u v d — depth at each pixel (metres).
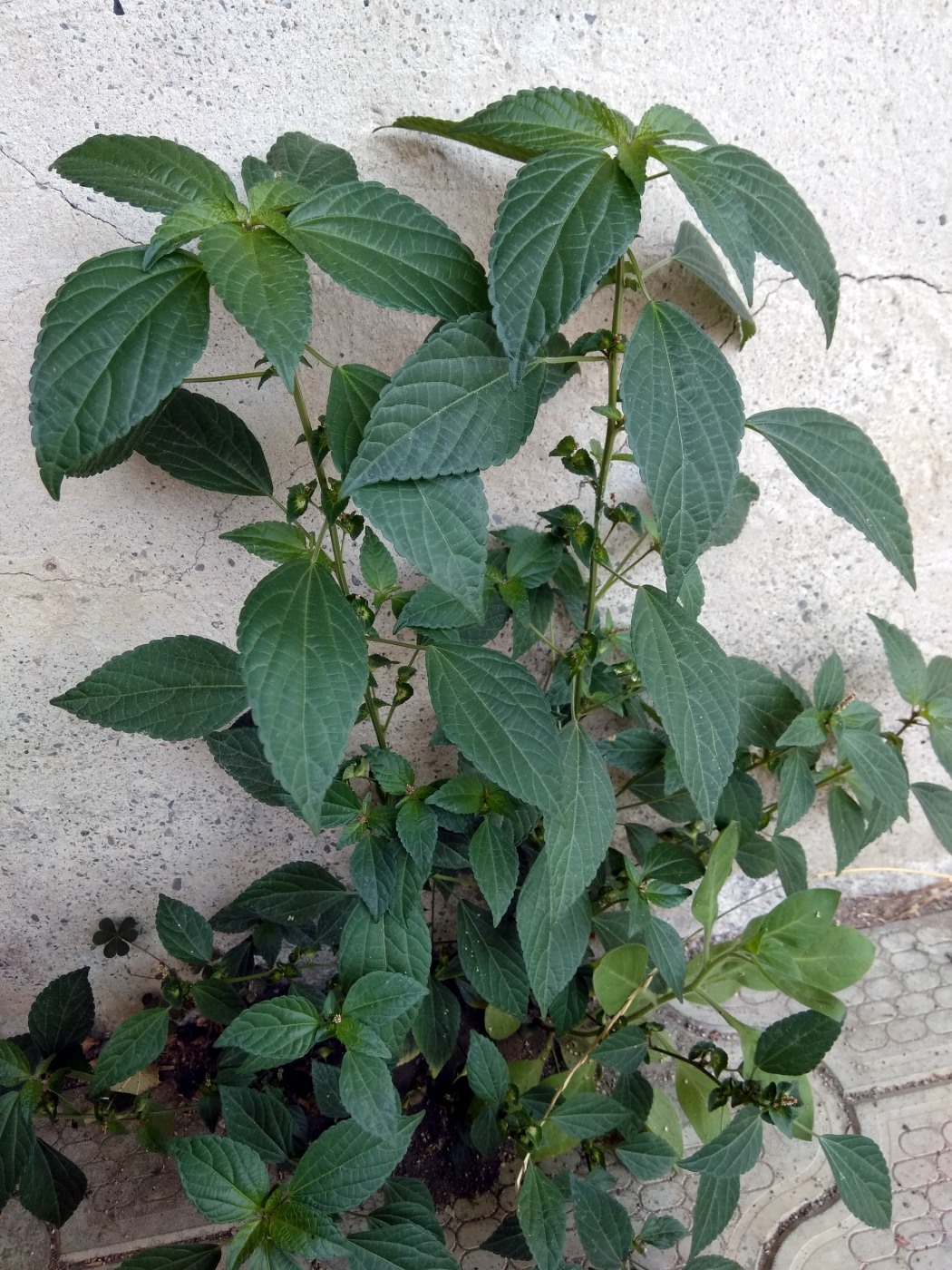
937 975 0.56
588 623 0.40
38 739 0.45
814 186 0.40
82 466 0.32
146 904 0.52
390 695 0.48
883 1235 0.45
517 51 0.36
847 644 0.53
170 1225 0.45
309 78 0.35
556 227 0.27
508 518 0.45
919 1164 0.47
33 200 0.35
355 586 0.45
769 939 0.44
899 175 0.40
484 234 0.39
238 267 0.26
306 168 0.34
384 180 0.37
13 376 0.37
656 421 0.29
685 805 0.48
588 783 0.38
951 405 0.46
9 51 0.32
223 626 0.44
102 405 0.25
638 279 0.32
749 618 0.51
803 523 0.48
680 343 0.30
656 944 0.41
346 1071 0.33
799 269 0.31
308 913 0.43
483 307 0.30
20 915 0.50
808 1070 0.38
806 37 0.37
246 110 0.35
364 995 0.34
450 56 0.35
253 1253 0.32
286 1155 0.39
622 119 0.30
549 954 0.39
